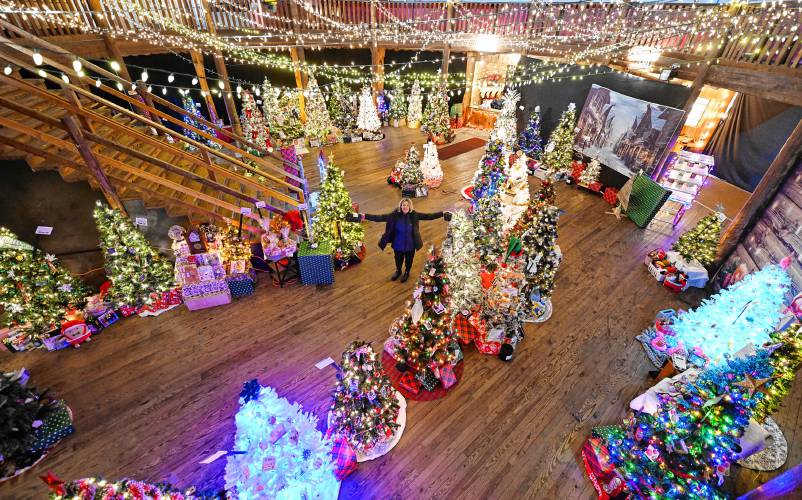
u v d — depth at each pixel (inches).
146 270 255.4
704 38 343.3
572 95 509.4
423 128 618.5
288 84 572.4
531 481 177.6
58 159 235.6
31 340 232.4
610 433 181.8
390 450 187.6
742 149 477.1
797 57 263.6
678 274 305.4
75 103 239.1
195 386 215.8
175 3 422.0
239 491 126.9
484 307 234.4
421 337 200.1
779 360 177.2
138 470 175.9
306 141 567.2
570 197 458.6
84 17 360.8
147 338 246.2
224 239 293.1
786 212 266.2
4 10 267.0
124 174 286.5
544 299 276.7
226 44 436.8
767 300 180.5
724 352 189.3
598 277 320.2
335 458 169.5
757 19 296.8
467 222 231.8
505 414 206.7
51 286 231.3
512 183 390.6
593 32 437.4
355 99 606.9
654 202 374.3
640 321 274.7
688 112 368.8
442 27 567.2
